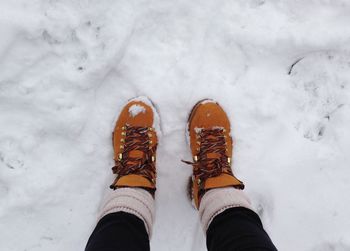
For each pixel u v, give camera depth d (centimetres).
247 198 133
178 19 147
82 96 143
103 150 148
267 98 152
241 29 149
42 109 141
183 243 151
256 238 110
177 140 152
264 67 152
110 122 148
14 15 136
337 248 152
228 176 138
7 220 143
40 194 143
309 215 153
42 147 144
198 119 149
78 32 142
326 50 151
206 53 150
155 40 148
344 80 152
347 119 153
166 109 150
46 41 140
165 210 151
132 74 147
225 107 153
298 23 150
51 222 146
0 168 142
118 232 112
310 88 153
